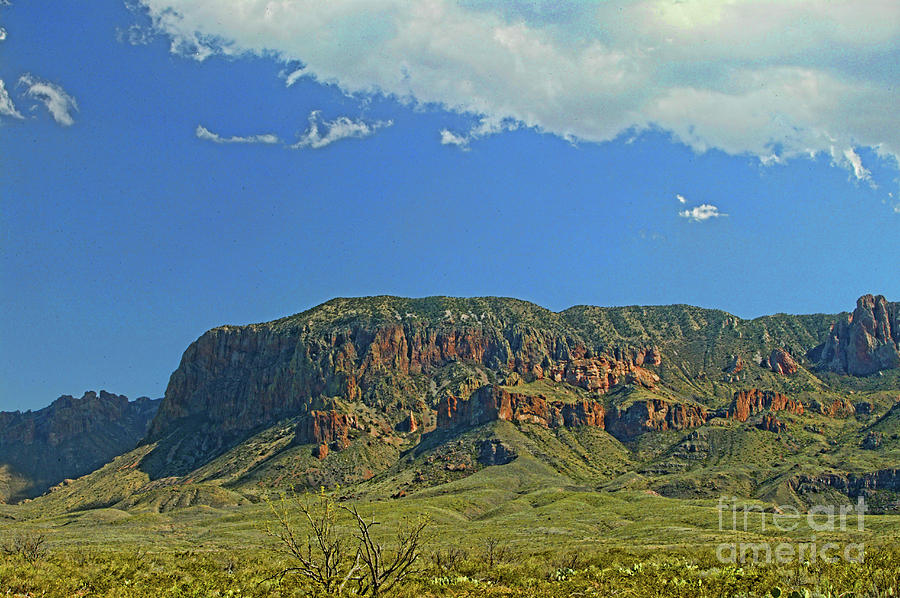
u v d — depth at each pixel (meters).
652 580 55.59
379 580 44.59
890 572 47.00
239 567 76.56
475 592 54.12
